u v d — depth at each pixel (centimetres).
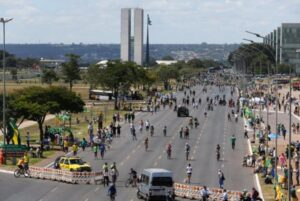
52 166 9788
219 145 12181
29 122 18112
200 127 16688
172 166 10344
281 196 7250
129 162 10712
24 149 10681
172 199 7419
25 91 13512
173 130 15850
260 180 9025
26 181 8894
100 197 7681
